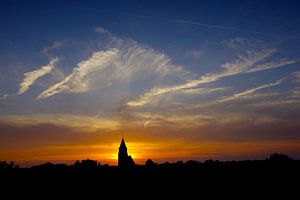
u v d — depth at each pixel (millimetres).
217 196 90688
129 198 92250
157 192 100188
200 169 131875
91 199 91312
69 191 101688
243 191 95062
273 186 99000
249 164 132500
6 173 126562
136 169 137875
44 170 132750
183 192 99312
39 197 93062
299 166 125125
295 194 87000
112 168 138875
